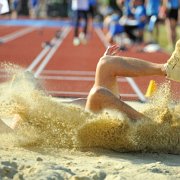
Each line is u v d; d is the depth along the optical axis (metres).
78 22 52.50
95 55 40.88
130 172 10.58
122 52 43.31
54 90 23.39
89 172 10.23
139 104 19.69
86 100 13.75
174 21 46.06
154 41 50.31
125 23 49.12
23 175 9.82
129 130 12.31
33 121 12.54
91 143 12.54
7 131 12.41
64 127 12.45
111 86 13.02
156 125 12.45
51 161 11.08
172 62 12.72
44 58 37.03
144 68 12.90
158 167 11.04
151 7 49.84
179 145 12.64
